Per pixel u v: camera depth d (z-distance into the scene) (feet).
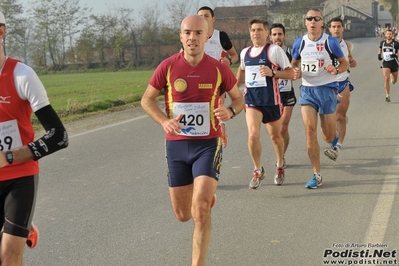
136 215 18.95
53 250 15.94
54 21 172.35
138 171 25.14
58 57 174.50
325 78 22.40
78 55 173.06
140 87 83.05
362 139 30.86
